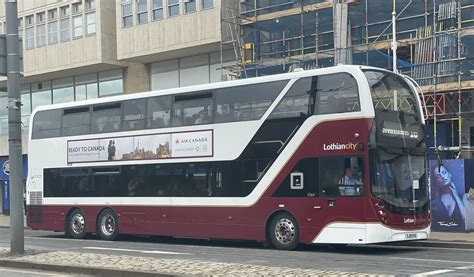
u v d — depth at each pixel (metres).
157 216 18.31
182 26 28.75
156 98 18.75
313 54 25.11
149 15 30.06
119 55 31.12
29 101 38.03
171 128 18.22
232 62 28.67
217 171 17.06
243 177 16.53
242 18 27.62
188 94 17.98
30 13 35.28
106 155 19.78
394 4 22.09
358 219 14.41
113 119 19.77
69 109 21.09
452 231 19.75
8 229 27.69
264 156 16.16
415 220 15.05
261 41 27.38
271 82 16.31
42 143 21.69
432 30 22.58
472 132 23.34
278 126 15.98
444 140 22.91
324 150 15.08
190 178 17.67
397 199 14.72
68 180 20.81
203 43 28.00
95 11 32.31
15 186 14.62
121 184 19.33
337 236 14.70
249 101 16.64
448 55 21.84
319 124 15.23
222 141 17.03
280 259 13.48
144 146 18.84
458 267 11.79
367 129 14.45
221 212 16.88
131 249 16.55
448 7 22.22
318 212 15.04
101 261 12.73
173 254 14.84
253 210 16.25
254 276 10.09
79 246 17.78
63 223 20.77
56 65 33.94
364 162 14.41
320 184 15.07
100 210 19.83
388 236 14.37
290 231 15.60
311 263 12.62
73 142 20.78
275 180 15.88
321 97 15.30
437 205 20.09
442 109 21.78
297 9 26.19
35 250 15.34
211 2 27.91
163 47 29.39
